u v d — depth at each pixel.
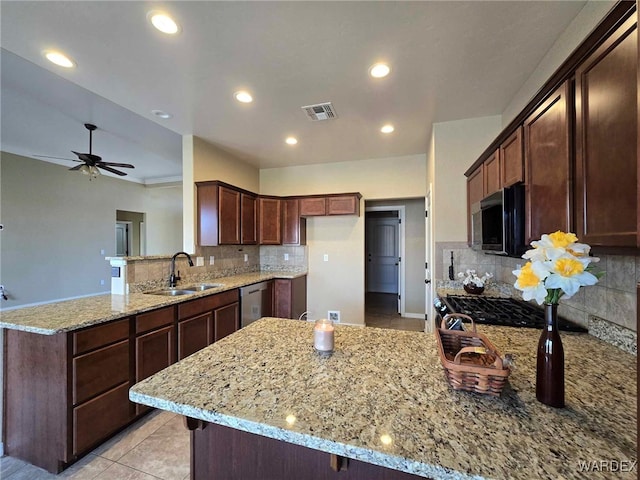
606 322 1.36
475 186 2.61
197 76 2.15
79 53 1.88
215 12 1.54
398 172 4.23
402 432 0.72
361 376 1.02
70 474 1.65
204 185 3.45
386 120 2.92
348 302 4.50
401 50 1.86
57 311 1.99
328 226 4.59
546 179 1.43
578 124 1.17
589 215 1.11
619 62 0.95
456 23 1.63
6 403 1.79
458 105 2.60
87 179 6.36
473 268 2.87
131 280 2.72
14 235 5.18
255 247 4.75
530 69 2.06
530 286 0.83
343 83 2.25
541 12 1.55
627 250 0.95
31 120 3.61
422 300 5.08
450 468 0.61
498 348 1.29
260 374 1.04
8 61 2.09
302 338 1.43
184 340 2.51
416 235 5.11
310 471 0.97
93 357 1.79
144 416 2.16
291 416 0.78
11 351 1.78
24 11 1.52
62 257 5.90
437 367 1.09
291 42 1.78
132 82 2.23
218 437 1.08
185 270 3.32
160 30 1.67
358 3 1.49
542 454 0.64
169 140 3.75
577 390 0.92
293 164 4.61
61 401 1.66
